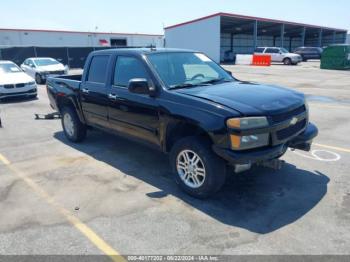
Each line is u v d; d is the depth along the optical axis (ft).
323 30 184.03
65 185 14.26
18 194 13.46
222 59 138.00
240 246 9.68
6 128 25.35
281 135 11.82
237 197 12.71
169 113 12.75
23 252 9.66
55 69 58.29
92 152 18.75
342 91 41.78
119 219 11.34
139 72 14.56
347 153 17.49
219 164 11.77
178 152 12.87
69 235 10.46
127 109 15.06
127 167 16.25
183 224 10.92
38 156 18.30
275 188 13.41
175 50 16.19
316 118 25.95
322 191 13.05
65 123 21.21
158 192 13.34
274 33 182.19
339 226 10.57
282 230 10.43
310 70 80.84
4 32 127.44
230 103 11.52
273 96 12.69
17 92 38.34
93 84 17.42
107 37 155.53
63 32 141.69
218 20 126.41
